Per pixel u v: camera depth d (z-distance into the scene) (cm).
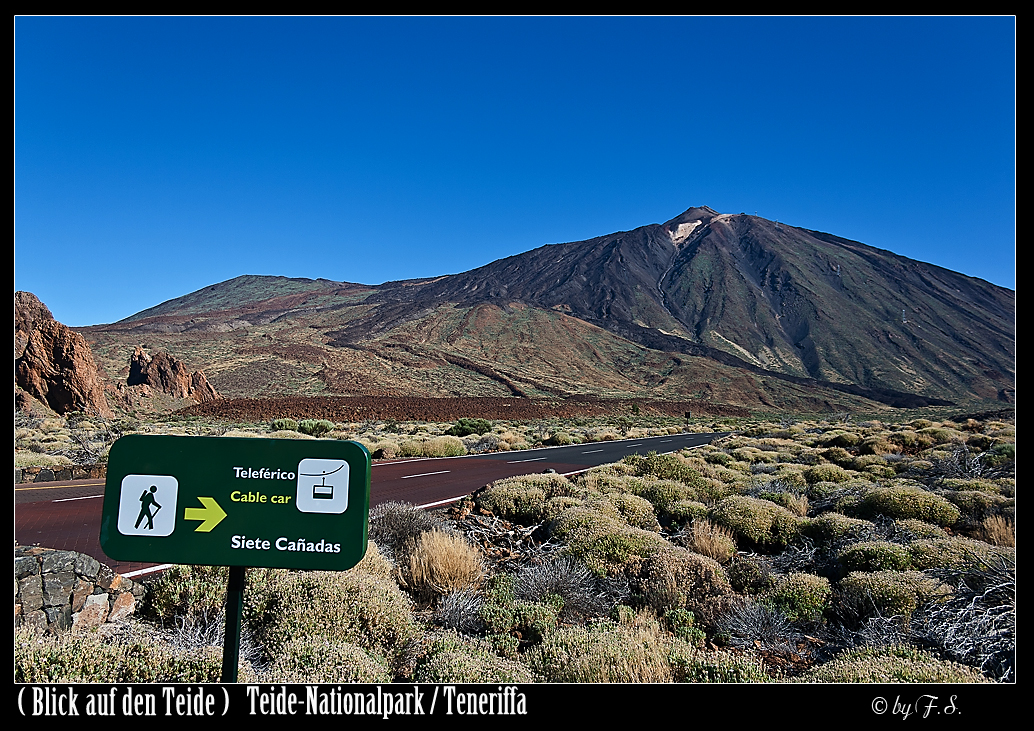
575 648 521
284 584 555
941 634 580
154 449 332
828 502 1295
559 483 1311
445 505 1274
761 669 510
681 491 1306
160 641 495
